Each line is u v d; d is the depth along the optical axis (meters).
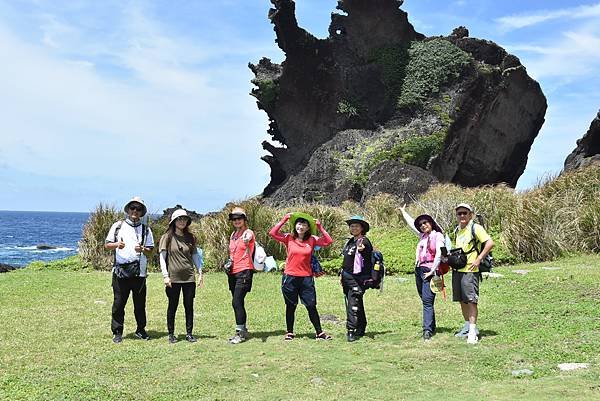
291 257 8.48
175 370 6.98
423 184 33.72
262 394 6.10
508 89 48.50
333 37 49.91
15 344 8.26
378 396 5.94
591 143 37.72
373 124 47.12
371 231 21.39
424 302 8.45
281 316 10.49
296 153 50.53
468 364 6.94
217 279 15.36
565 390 5.73
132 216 8.80
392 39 48.91
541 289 11.58
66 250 51.47
